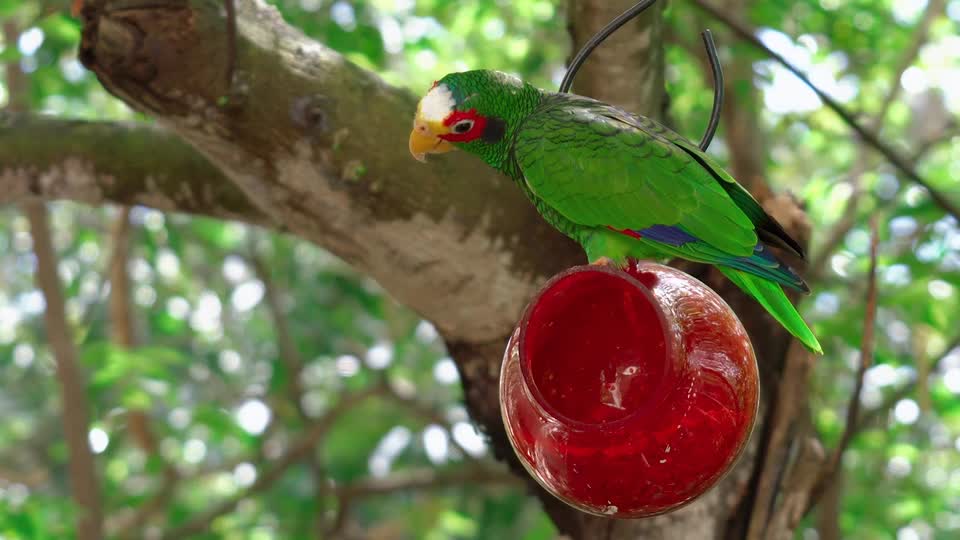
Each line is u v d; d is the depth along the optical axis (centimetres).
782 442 164
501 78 142
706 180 140
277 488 324
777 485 164
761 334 165
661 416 130
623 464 130
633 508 132
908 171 182
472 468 312
